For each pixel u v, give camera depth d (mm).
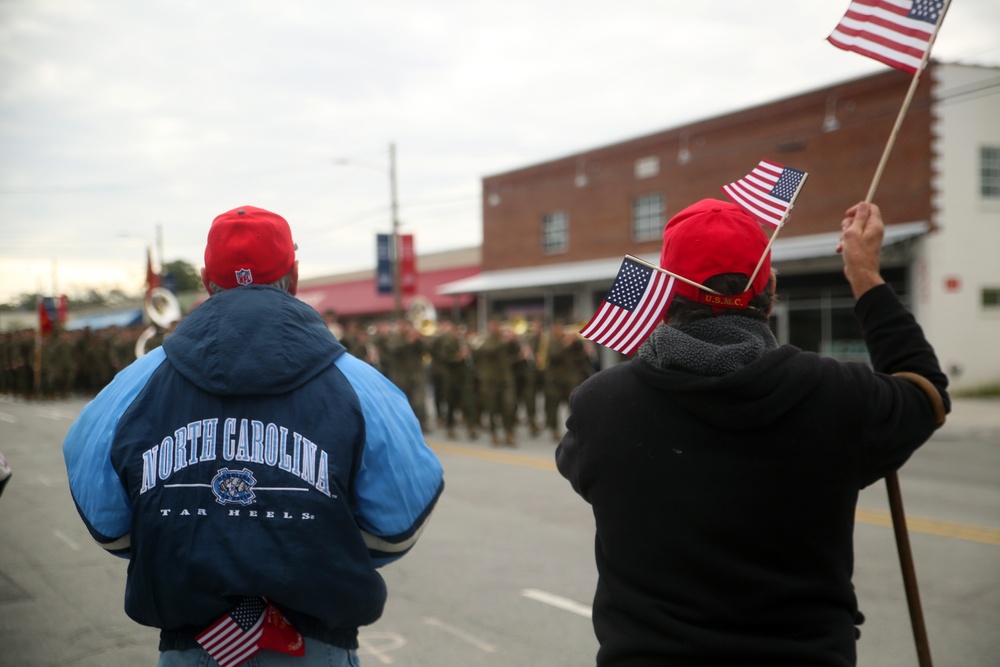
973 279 19500
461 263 36688
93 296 65625
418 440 2014
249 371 1863
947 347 19188
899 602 5340
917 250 19328
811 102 21422
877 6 1939
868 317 1817
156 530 1808
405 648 4672
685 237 1760
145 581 1823
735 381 1562
